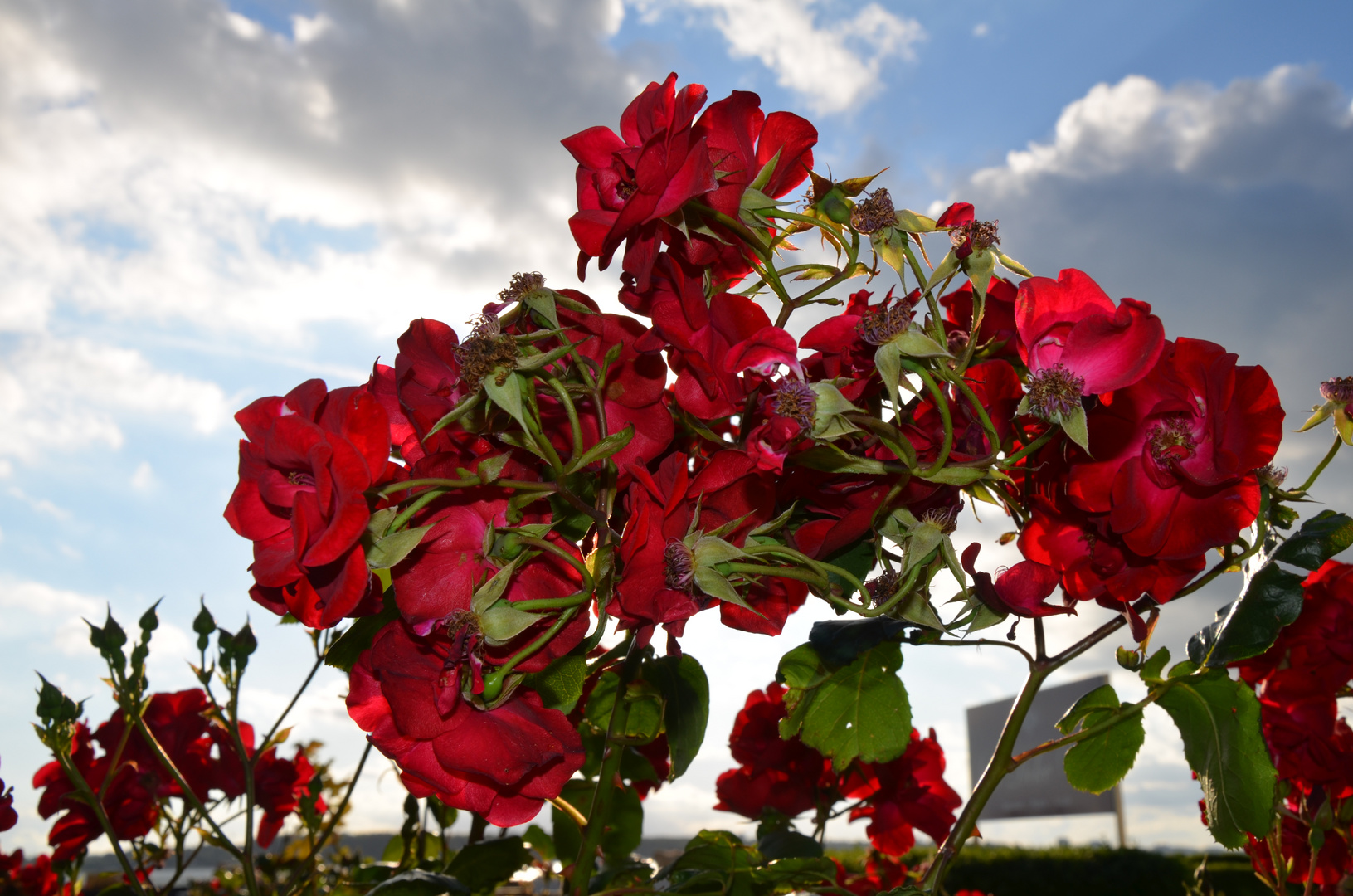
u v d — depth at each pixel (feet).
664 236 2.97
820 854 5.46
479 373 2.46
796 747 6.47
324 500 2.24
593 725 4.40
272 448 2.42
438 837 6.32
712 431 3.22
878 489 3.16
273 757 6.97
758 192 3.06
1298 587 3.31
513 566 2.52
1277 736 4.92
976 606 3.38
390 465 2.71
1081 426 2.81
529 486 2.55
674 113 2.83
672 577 2.68
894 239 3.11
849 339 3.09
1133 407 3.05
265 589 2.62
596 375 2.84
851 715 3.80
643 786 6.43
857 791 6.41
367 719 2.69
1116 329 2.90
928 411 3.39
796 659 3.76
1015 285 3.46
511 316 2.85
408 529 2.48
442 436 2.80
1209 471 3.00
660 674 3.65
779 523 2.87
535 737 2.61
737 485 2.94
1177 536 3.04
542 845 6.37
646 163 2.66
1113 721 3.53
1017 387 3.25
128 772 6.23
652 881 4.20
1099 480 3.09
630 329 3.01
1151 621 3.51
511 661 2.45
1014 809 62.54
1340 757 4.67
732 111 3.24
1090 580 3.25
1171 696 3.56
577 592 2.73
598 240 2.99
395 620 2.75
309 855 5.67
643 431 2.98
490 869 4.81
